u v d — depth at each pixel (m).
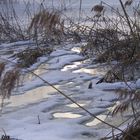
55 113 5.26
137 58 6.88
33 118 5.06
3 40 11.23
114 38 8.27
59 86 6.55
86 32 10.52
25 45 10.36
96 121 4.91
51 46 9.97
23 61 8.13
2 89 3.12
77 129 4.62
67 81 6.84
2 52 9.62
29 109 5.44
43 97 5.96
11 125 4.84
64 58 8.49
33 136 4.43
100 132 4.52
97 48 8.83
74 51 9.27
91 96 5.93
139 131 3.95
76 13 13.12
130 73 6.87
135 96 4.26
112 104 5.51
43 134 4.48
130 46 7.45
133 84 6.31
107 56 8.01
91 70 7.56
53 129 4.63
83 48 9.11
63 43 10.23
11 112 5.36
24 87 6.50
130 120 4.77
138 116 4.25
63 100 5.79
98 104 5.55
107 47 8.34
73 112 5.27
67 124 4.79
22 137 4.39
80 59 8.49
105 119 4.96
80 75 7.18
